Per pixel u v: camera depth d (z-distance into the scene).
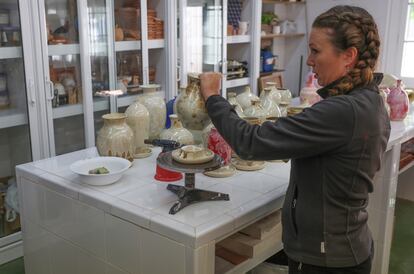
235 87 4.24
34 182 1.70
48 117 2.74
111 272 1.47
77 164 1.62
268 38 4.81
